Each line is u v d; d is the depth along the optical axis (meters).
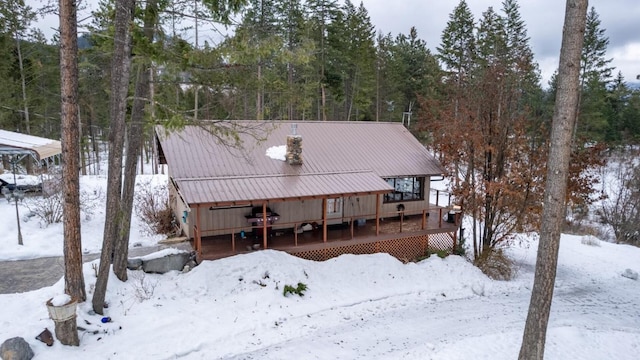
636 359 10.18
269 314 11.89
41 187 20.84
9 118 30.81
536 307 8.72
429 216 19.47
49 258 14.18
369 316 12.59
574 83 8.05
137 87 11.05
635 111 46.78
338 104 37.09
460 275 16.08
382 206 18.48
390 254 17.00
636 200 26.25
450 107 19.00
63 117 9.29
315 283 13.89
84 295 10.41
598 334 11.39
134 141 11.47
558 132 8.25
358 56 35.28
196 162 15.73
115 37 9.90
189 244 15.56
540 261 8.65
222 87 10.98
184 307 11.59
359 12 36.84
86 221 17.62
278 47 9.91
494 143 17.09
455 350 9.95
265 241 14.59
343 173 16.83
